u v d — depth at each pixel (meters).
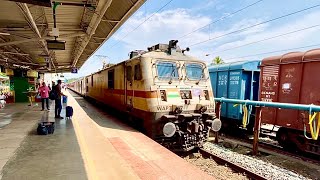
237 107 10.86
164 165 5.55
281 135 8.95
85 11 9.36
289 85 8.53
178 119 8.12
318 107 6.29
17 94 18.11
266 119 9.30
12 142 6.47
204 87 9.24
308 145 7.84
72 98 27.84
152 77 8.37
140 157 6.04
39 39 10.42
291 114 8.28
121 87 10.94
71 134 7.53
